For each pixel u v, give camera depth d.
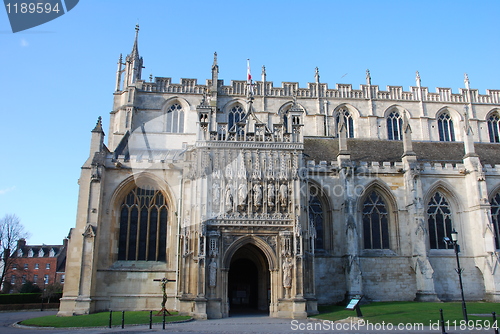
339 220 54.38
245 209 44.31
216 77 75.12
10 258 104.38
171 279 48.91
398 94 79.81
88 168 51.72
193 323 36.84
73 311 45.09
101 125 53.00
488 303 48.53
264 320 39.06
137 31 79.25
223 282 42.34
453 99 81.31
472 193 55.66
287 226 43.91
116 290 48.28
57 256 128.50
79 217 49.97
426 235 53.66
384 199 56.41
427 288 50.91
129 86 72.56
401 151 63.56
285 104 76.75
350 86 79.06
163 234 51.41
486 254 52.78
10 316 53.69
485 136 79.94
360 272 50.66
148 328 33.72
